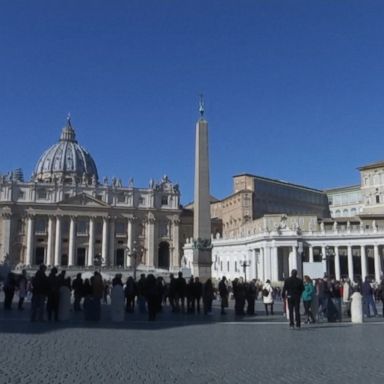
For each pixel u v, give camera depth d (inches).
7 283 1005.8
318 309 848.9
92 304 776.9
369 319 879.7
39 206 4463.6
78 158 6092.5
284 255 2970.0
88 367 382.6
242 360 419.8
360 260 3053.6
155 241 4749.0
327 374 363.9
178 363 403.5
